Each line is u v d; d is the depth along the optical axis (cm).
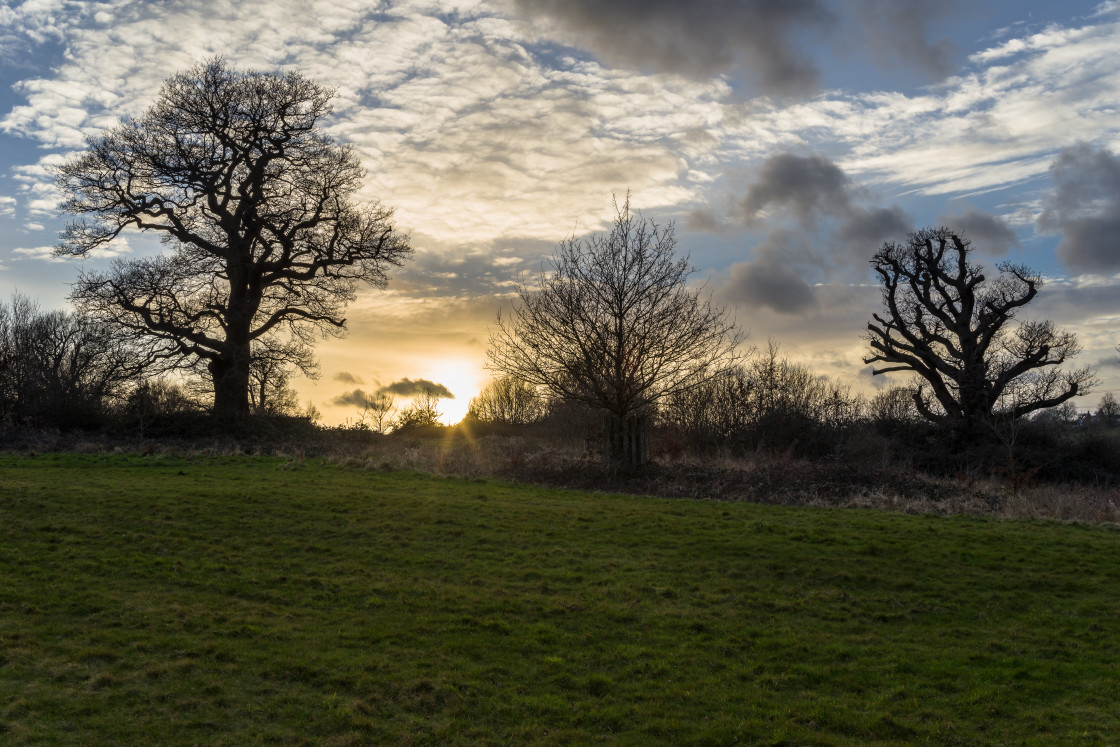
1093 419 3869
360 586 1081
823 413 3391
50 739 652
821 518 1573
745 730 718
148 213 3139
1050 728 722
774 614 1020
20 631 864
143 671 784
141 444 2797
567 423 3453
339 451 2712
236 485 1767
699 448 3006
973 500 1886
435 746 684
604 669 848
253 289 3338
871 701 779
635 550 1300
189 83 3111
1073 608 1046
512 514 1538
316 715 723
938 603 1064
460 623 959
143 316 3125
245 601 1008
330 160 3297
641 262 2245
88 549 1191
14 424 3164
